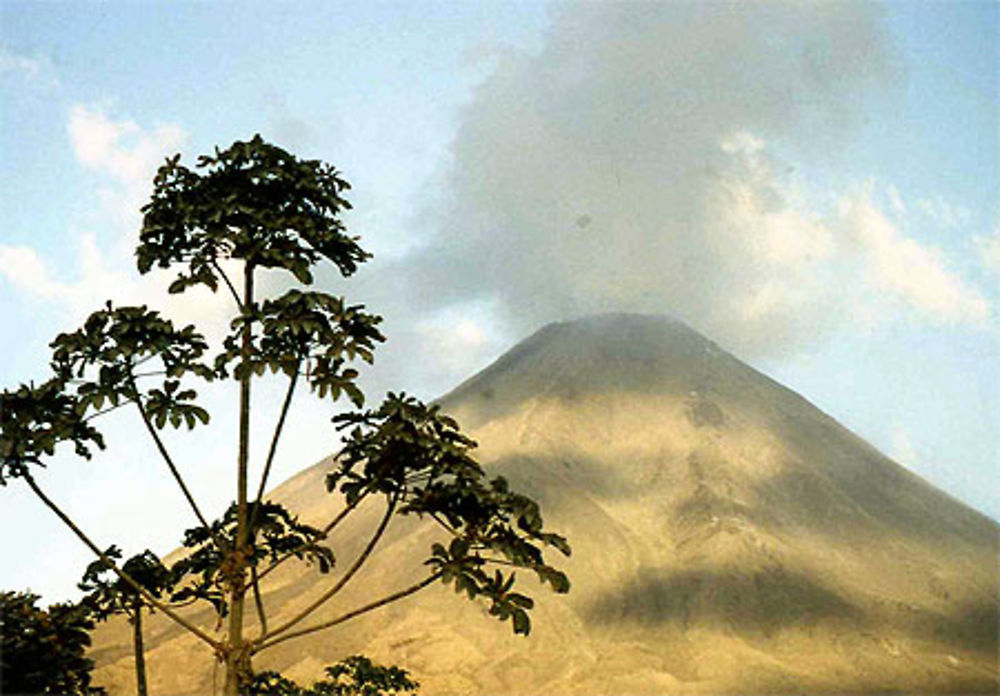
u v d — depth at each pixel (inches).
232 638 538.6
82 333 543.2
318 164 579.5
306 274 554.9
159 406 544.1
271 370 534.3
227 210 549.0
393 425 533.6
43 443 528.1
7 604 566.3
